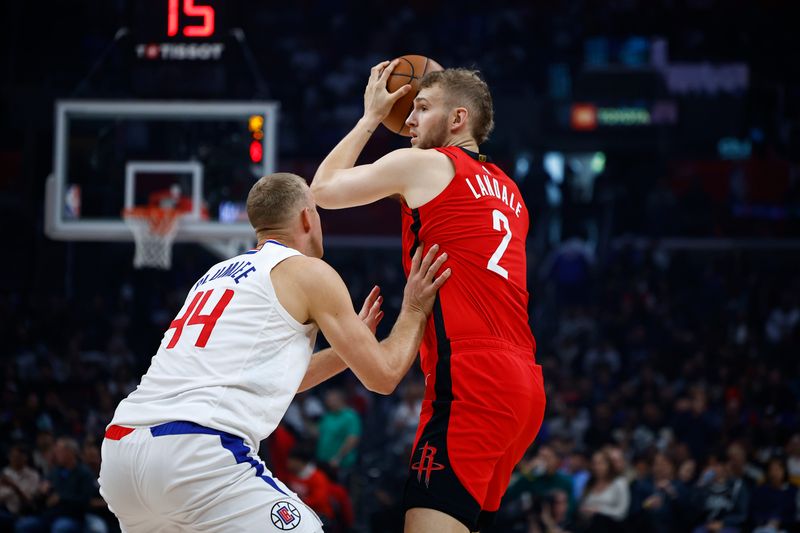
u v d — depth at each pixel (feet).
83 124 47.78
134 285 75.87
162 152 47.67
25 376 65.26
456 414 16.11
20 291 78.07
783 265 89.25
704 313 80.48
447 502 15.81
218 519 15.06
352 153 17.71
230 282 16.31
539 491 47.21
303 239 17.29
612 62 101.14
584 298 85.56
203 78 50.16
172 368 15.79
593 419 60.75
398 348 16.26
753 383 65.46
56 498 43.73
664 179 95.50
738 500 45.57
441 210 16.69
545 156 102.73
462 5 111.14
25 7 93.45
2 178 81.51
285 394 15.96
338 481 52.42
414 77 18.13
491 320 16.48
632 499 46.88
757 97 97.04
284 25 109.91
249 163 47.50
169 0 48.70
